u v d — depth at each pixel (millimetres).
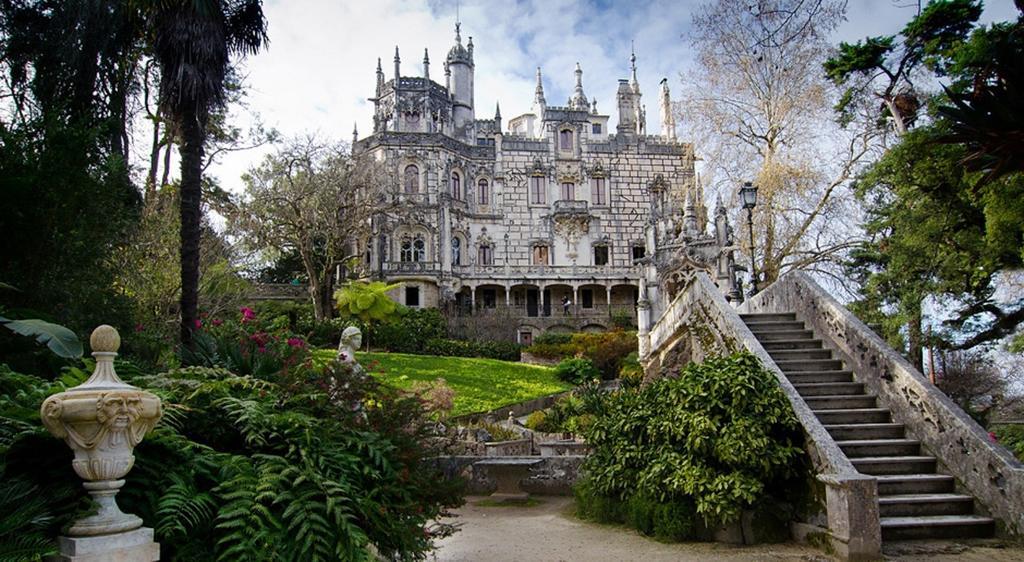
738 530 10539
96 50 16516
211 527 5922
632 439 12422
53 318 11164
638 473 11750
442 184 63594
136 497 5918
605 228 69250
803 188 31141
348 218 52250
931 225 17328
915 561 9125
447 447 9383
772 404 11234
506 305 64750
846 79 22578
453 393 28625
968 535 10133
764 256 31547
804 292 15898
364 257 61188
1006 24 14031
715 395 11352
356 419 8289
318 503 6188
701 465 10883
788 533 10742
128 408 5266
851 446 11633
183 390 7359
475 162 68188
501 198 68188
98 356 5566
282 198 48250
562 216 68375
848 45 21312
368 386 8641
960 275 17859
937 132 16297
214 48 14852
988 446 10391
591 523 12375
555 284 65875
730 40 30750
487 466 15773
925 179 17188
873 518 9391
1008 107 8906
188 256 14898
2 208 11711
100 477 5262
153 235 23406
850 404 12875
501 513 13953
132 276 18953
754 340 13578
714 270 41062
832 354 14477
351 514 6457
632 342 47219
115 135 17797
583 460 15375
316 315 48531
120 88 18562
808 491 10578
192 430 7102
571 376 40438
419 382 30000
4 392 7293
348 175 51594
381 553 7238
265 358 10055
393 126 64375
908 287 18688
